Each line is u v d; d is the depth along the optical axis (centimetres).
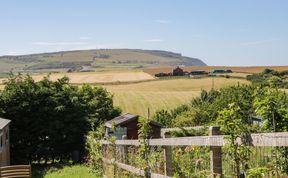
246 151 569
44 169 3306
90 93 4562
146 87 11062
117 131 3600
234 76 11525
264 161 569
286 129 593
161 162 1042
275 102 603
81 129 3959
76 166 3225
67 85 4197
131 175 1332
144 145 1123
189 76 12912
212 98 4878
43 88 3938
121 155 1535
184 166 883
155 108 8162
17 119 3825
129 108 8269
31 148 3844
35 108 3866
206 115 3325
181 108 4959
